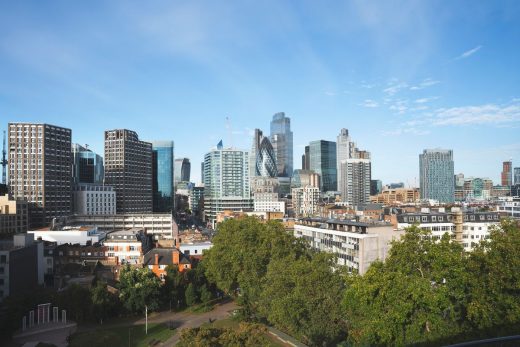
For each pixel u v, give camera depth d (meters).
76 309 115.25
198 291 133.50
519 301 67.50
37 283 146.00
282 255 118.00
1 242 145.75
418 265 79.56
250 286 111.88
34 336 104.56
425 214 179.12
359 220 177.62
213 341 79.50
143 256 162.50
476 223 178.62
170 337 104.81
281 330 101.81
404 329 69.94
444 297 68.44
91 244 183.62
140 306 119.69
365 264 131.38
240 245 126.00
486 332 66.56
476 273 73.38
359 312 79.88
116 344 100.25
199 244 193.88
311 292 86.50
